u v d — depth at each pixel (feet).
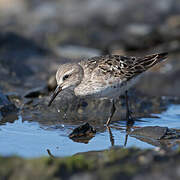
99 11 95.20
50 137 38.47
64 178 24.62
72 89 45.52
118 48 76.69
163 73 64.85
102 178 24.22
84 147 35.29
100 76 42.01
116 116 46.68
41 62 69.77
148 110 49.49
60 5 100.42
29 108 49.42
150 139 37.24
